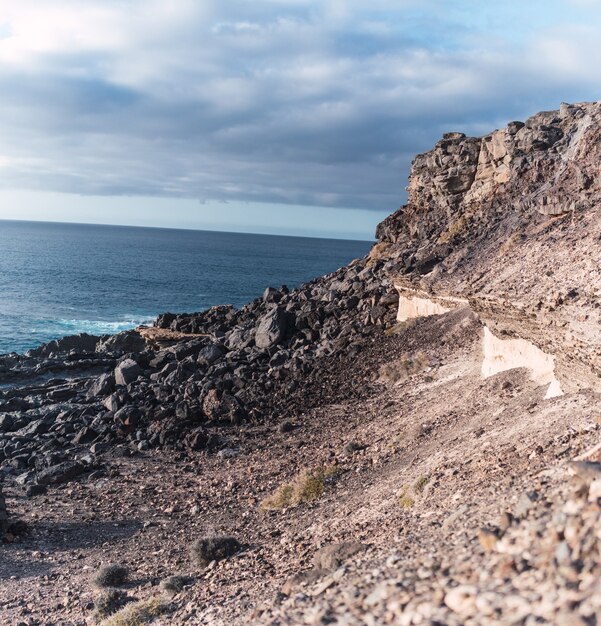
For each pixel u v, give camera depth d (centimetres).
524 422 1928
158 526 2553
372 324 5259
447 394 3259
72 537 2542
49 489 3188
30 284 16412
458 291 3338
